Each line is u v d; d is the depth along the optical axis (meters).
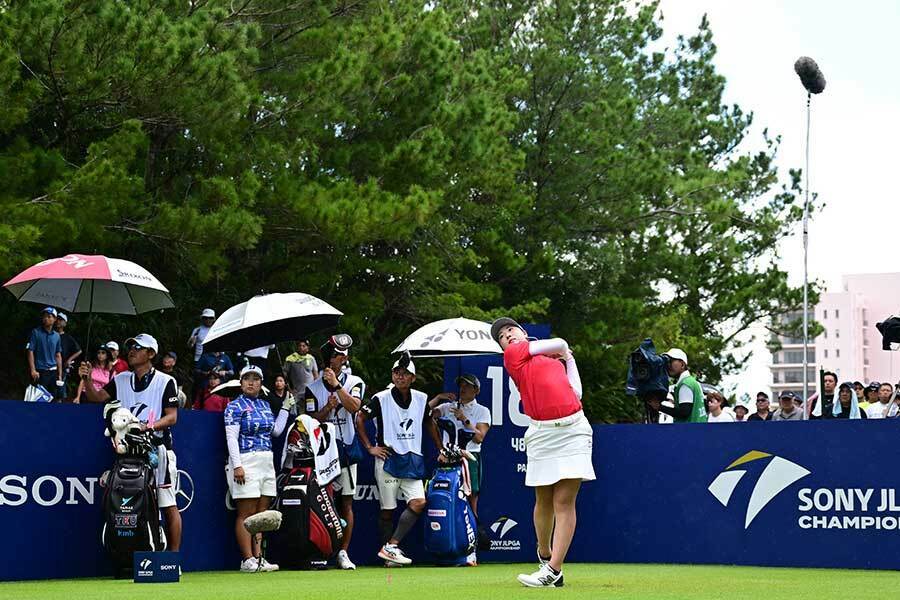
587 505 14.12
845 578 11.05
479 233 31.11
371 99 24.56
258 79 22.84
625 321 34.34
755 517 13.27
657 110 39.62
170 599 8.56
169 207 20.67
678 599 8.49
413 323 29.52
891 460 12.60
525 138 34.78
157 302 13.97
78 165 21.00
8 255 17.56
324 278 24.56
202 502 12.41
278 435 13.02
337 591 9.31
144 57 19.14
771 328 41.16
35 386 17.28
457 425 14.14
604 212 35.44
